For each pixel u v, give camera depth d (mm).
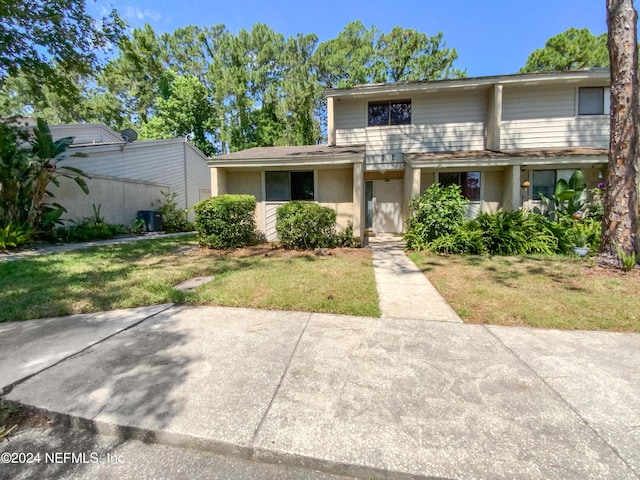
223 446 1670
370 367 2428
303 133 23375
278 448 1623
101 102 19797
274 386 2170
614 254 5543
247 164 8531
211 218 8047
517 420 1822
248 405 1966
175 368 2410
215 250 8047
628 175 5414
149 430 1755
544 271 5473
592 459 1545
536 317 3455
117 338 2957
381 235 12055
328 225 8109
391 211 12234
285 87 22547
